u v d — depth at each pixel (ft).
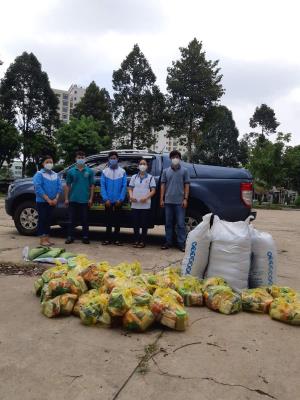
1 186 117.50
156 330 11.21
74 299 12.16
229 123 259.60
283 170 125.80
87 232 24.76
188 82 164.04
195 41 163.63
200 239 15.03
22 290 14.49
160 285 13.60
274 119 311.47
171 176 23.29
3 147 148.97
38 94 185.98
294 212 93.86
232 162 257.75
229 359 9.55
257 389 8.23
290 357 9.78
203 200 23.84
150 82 176.45
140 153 26.40
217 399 7.80
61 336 10.55
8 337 10.38
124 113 174.91
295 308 12.09
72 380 8.32
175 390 8.07
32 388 7.97
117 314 11.00
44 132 188.75
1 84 186.39
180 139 173.17
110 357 9.42
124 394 7.86
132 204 23.91
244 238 14.58
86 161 26.73
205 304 13.51
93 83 179.52
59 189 23.67
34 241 25.11
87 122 114.32
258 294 13.24
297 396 8.02
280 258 24.21
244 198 23.65
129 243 25.93
